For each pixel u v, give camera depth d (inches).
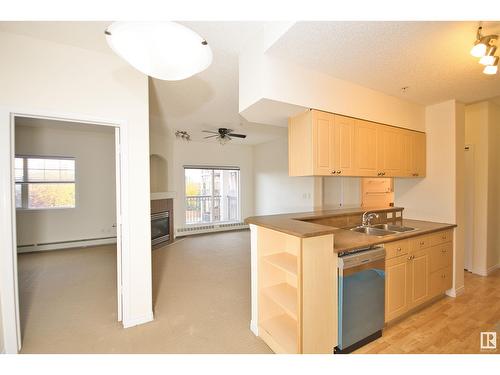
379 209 121.0
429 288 94.8
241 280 128.3
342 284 67.4
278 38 63.2
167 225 212.5
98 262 158.7
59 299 106.5
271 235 82.3
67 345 74.8
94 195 202.4
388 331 80.6
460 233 110.1
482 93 101.8
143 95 87.9
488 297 105.0
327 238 65.8
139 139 87.2
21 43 70.1
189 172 250.4
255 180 283.7
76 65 76.9
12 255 69.8
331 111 86.0
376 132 99.9
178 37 38.1
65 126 180.1
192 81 105.4
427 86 94.7
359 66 78.7
